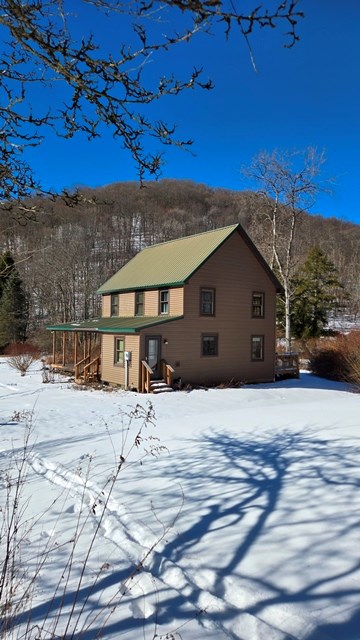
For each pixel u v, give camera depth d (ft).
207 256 68.80
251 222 112.16
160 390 62.49
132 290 77.82
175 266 72.49
